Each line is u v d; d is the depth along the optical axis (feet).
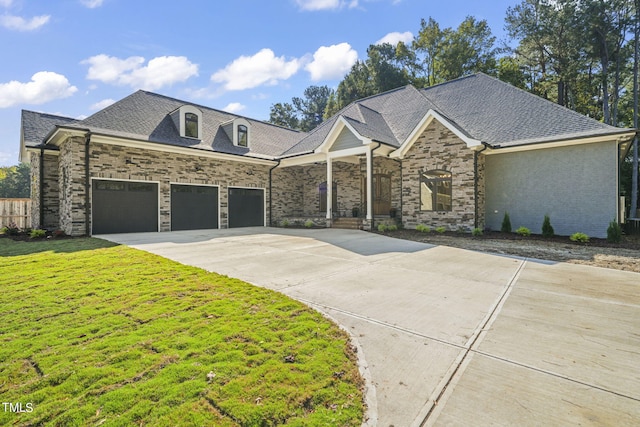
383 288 19.01
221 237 41.88
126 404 7.95
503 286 19.77
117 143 43.98
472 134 49.83
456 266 25.18
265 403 8.11
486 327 13.50
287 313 14.37
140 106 54.13
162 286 18.15
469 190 45.62
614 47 88.12
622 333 13.00
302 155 58.70
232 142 61.26
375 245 35.27
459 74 116.78
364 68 132.36
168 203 49.93
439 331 13.03
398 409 8.19
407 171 52.06
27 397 8.23
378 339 12.19
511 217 47.57
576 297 17.66
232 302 15.64
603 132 39.22
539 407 8.36
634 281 21.06
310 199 71.61
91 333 12.05
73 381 8.90
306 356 10.57
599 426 7.64
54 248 30.91
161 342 11.24
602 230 40.75
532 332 13.04
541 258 28.78
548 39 99.30
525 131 46.42
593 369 10.25
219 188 56.70
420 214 50.65
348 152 52.42
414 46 130.93
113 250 29.84
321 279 20.88
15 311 14.19
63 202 45.75
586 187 41.88
